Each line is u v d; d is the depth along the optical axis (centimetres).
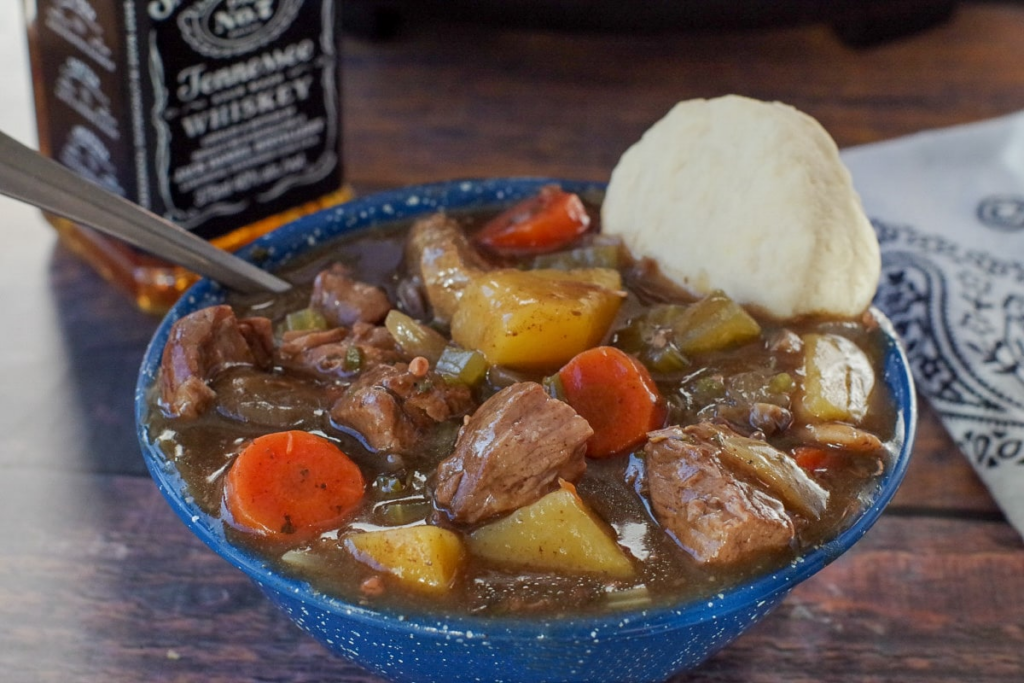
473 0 57
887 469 37
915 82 62
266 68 48
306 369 40
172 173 48
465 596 35
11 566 42
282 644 41
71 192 39
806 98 61
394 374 38
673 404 39
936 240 52
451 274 41
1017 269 51
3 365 48
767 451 37
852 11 59
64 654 40
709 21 57
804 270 41
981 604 42
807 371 39
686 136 43
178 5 46
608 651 35
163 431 38
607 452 38
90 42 46
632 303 42
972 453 45
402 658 36
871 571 43
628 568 35
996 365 47
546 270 41
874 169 55
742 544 35
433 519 36
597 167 56
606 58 63
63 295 51
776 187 41
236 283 42
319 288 42
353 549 35
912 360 48
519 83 61
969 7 69
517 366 39
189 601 42
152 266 49
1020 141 56
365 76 62
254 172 50
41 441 46
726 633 36
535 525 35
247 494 36
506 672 35
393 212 45
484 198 45
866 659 40
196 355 39
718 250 42
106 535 43
